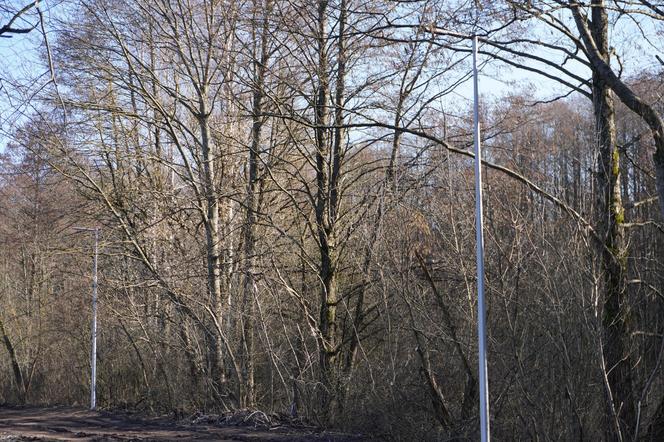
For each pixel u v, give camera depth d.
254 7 20.34
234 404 21.89
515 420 13.58
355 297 20.45
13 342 35.66
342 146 20.31
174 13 23.30
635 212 15.11
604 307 12.49
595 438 12.54
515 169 15.88
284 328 20.05
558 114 16.61
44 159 24.47
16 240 33.84
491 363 14.00
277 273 20.45
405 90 19.41
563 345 12.49
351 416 17.81
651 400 13.12
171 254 24.80
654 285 13.66
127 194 25.89
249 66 21.16
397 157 19.42
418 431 15.30
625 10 12.62
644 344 13.25
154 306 25.69
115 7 23.22
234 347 22.23
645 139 15.41
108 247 26.56
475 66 11.59
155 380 25.88
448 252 15.51
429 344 15.68
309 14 19.06
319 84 19.77
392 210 17.52
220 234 23.94
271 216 22.44
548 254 12.92
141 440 18.20
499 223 14.60
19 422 24.12
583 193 13.34
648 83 14.80
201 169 24.19
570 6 12.74
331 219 20.34
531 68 13.55
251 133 23.62
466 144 18.78
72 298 30.75
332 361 19.61
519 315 13.73
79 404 29.97
